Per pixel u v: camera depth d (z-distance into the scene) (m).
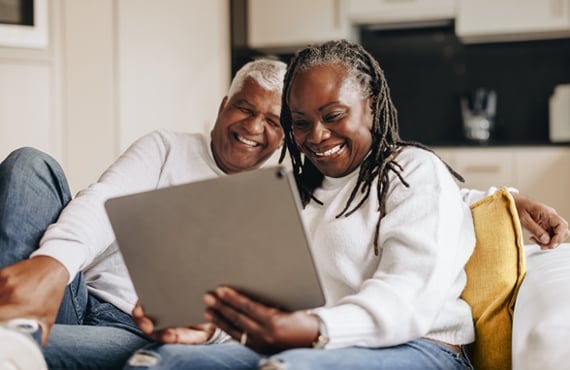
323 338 1.20
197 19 3.95
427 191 1.37
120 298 1.71
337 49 1.45
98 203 1.51
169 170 1.79
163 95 3.82
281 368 1.12
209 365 1.24
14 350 1.12
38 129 3.51
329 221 1.46
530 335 1.34
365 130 1.44
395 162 1.43
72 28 3.58
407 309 1.25
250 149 1.79
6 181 1.47
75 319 1.62
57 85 3.53
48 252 1.35
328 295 1.44
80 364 1.39
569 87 4.24
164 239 1.20
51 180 1.54
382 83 1.46
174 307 1.24
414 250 1.30
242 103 1.78
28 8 3.45
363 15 4.24
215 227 1.15
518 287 1.51
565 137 4.23
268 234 1.13
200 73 3.97
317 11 4.28
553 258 1.62
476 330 1.51
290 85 1.48
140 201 1.20
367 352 1.24
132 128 3.73
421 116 4.61
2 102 3.45
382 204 1.39
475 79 4.54
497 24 4.12
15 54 3.46
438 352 1.34
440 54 4.58
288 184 1.09
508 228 1.53
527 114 4.48
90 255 1.45
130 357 1.30
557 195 3.96
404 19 4.23
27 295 1.25
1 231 1.42
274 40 4.34
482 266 1.54
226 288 1.17
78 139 3.60
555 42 4.40
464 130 4.55
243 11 4.29
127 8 3.71
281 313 1.17
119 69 3.69
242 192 1.12
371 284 1.28
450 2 4.14
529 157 3.98
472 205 1.63
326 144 1.43
